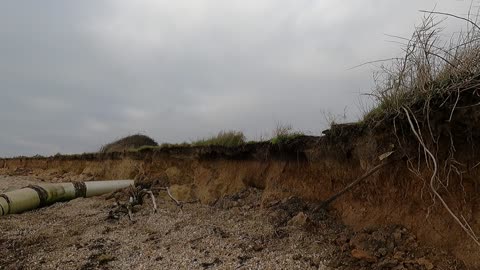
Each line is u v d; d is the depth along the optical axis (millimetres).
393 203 5301
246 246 6008
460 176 4355
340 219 6113
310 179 7219
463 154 4395
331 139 6523
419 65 4723
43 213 9633
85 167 19266
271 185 7953
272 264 5258
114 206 9688
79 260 5918
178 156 11375
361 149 5824
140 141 21406
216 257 5715
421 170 4836
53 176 20031
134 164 14164
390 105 5113
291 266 5141
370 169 5582
